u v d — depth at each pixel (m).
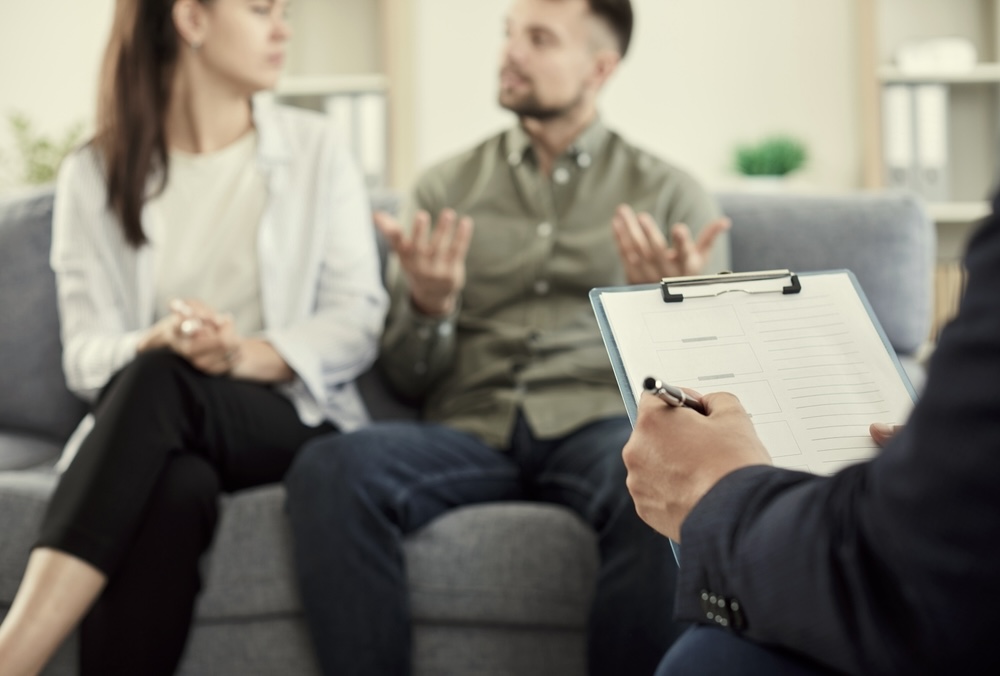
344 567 1.34
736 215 1.92
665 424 0.67
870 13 3.34
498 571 1.37
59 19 3.90
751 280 0.83
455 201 1.85
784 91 3.62
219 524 1.43
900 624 0.49
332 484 1.38
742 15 3.64
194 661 1.42
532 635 1.38
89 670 1.33
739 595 0.57
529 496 1.62
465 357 1.76
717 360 0.77
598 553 1.34
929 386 0.47
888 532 0.48
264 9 1.78
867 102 3.36
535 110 1.77
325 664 1.32
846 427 0.75
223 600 1.41
